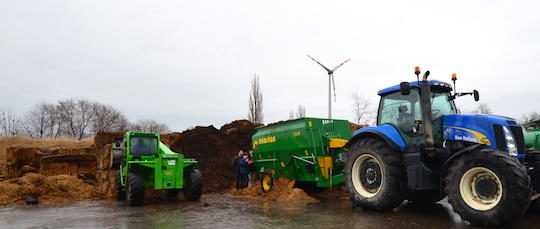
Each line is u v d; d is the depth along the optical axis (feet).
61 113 195.83
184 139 49.34
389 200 23.34
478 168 18.85
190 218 23.71
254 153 40.57
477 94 24.66
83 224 22.27
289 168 35.17
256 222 21.53
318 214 23.89
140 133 34.55
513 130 21.11
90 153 49.85
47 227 21.45
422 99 22.65
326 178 31.68
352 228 19.06
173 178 33.06
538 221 20.16
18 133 151.64
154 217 24.43
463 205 19.20
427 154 22.00
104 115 219.20
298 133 33.76
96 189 39.88
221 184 45.29
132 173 31.78
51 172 45.52
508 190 17.54
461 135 21.88
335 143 32.09
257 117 109.40
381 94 27.32
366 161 25.71
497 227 18.43
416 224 19.90
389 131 24.17
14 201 33.63
